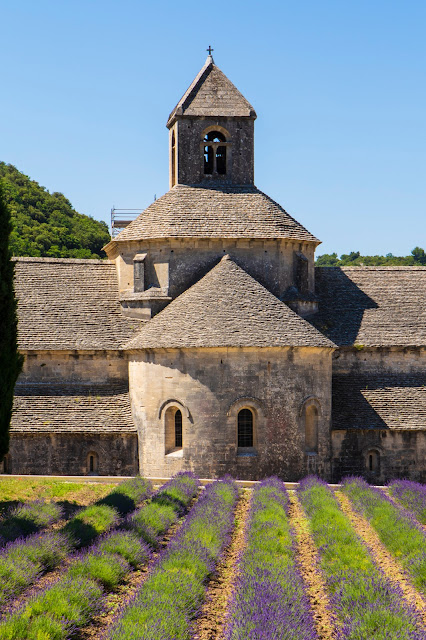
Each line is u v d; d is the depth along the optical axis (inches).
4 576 669.9
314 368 1398.9
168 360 1369.3
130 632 544.7
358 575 689.6
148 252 1563.7
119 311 1558.8
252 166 1692.9
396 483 1270.9
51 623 574.2
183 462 1346.0
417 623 601.0
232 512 1018.1
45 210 3846.0
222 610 665.0
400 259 4384.8
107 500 1027.9
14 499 1090.7
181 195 1628.9
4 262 1038.4
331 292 1696.6
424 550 782.5
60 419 1400.1
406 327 1608.0
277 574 683.4
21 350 1444.4
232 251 1556.3
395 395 1521.9
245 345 1334.9
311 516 999.0
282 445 1362.0
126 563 753.6
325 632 616.7
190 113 1670.8
